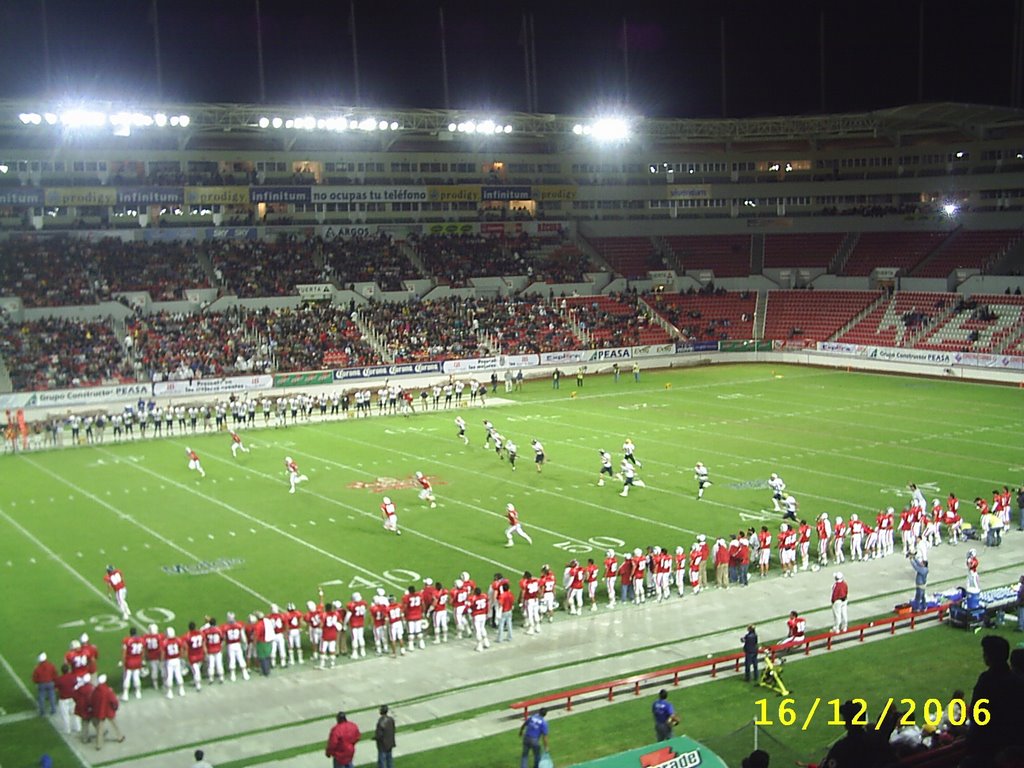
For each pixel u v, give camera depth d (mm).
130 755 20344
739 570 30359
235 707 22766
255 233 78938
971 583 26484
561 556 32438
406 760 19828
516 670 24453
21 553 33812
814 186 89250
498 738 20719
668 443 49156
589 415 57594
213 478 44188
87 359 62000
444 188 83625
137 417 55188
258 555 33031
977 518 36000
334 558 32562
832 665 24141
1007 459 44219
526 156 88125
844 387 65875
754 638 23219
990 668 9578
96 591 29922
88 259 71312
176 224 78438
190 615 27844
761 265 87562
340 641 26031
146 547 34188
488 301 78125
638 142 90000
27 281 67625
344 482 42875
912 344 72438
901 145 86688
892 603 28406
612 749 20062
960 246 80625
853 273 83688
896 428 51656
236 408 56812
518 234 87250
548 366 73500
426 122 74312
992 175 81812
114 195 73125
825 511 36750
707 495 39375
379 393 62219
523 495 40094
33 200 71062
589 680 23688
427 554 32781
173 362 63469
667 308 82188
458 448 49500
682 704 22141
